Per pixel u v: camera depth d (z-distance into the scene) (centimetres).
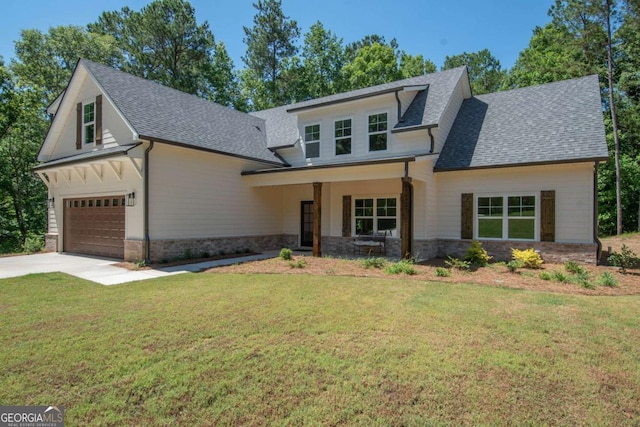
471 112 1505
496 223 1235
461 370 367
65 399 315
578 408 304
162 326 500
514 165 1162
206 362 385
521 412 297
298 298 665
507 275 902
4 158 2342
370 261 1038
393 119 1368
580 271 902
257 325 504
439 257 1309
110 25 2922
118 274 945
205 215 1310
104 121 1280
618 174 2103
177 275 926
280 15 3472
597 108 1229
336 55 3666
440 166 1291
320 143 1543
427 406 304
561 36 2536
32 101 2180
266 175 1401
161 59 2997
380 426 278
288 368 370
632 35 2123
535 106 1372
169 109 1373
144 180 1116
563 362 388
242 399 314
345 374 357
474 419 288
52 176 1506
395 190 1370
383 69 3319
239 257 1293
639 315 558
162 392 326
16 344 435
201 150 1246
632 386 341
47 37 2566
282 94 3503
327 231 1533
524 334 471
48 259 1246
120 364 380
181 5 2973
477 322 519
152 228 1140
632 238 1866
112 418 288
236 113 1803
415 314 559
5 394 322
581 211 1092
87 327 497
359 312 570
